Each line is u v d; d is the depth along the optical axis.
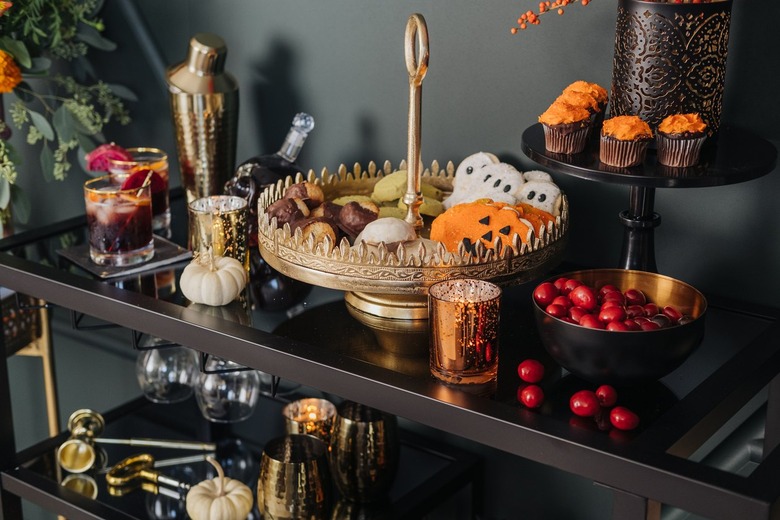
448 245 1.09
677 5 0.96
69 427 1.54
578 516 1.40
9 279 1.28
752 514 0.77
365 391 0.97
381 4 1.35
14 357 2.01
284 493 1.21
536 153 1.04
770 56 1.09
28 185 1.85
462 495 1.48
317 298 1.20
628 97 1.02
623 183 0.95
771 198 1.13
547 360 1.04
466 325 0.95
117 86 1.63
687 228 1.20
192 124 1.39
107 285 1.20
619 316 0.92
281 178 1.32
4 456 1.42
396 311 1.13
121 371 1.88
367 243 1.05
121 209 1.24
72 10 1.53
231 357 1.07
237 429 1.59
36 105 1.75
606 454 0.83
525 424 0.88
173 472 1.47
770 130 1.11
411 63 1.09
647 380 0.92
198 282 1.14
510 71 1.27
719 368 1.00
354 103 1.43
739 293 1.18
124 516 1.34
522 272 1.06
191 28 1.57
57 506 1.38
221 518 1.28
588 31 1.20
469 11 1.28
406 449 1.48
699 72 0.99
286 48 1.47
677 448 0.87
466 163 1.22
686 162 0.97
